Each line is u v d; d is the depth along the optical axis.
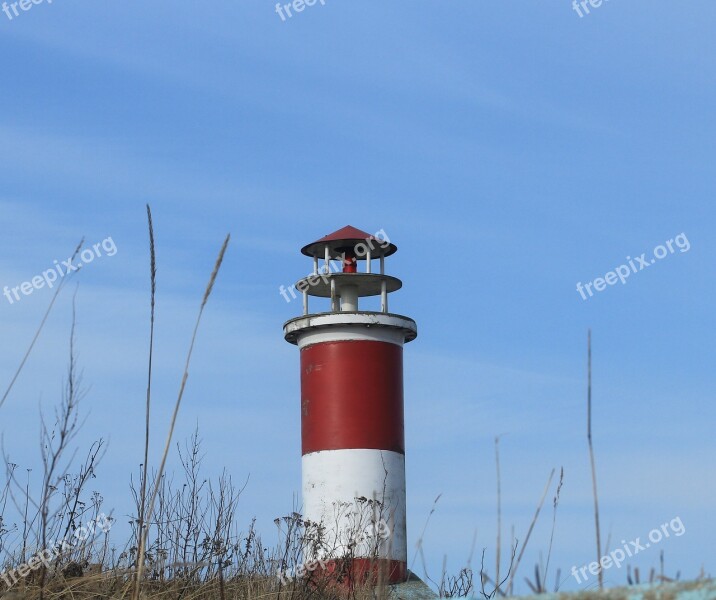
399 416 20.08
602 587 6.32
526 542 6.43
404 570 18.81
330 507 19.22
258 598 11.95
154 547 11.77
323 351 20.03
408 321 20.34
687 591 6.03
